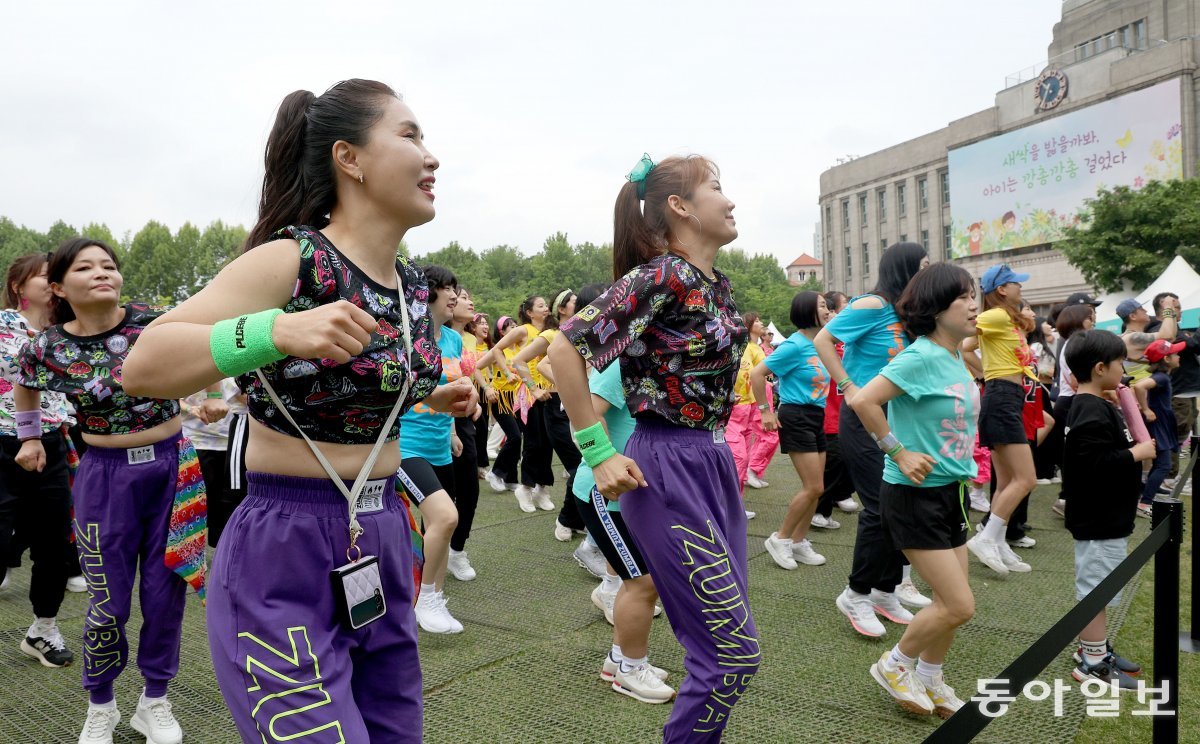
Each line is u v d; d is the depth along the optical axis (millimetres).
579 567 5465
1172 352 6391
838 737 3047
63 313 3143
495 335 8789
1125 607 4531
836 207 62719
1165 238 28484
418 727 1733
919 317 3242
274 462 1579
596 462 2279
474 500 5176
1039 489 8289
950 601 3129
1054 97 45062
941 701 3242
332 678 1521
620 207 2562
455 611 4535
